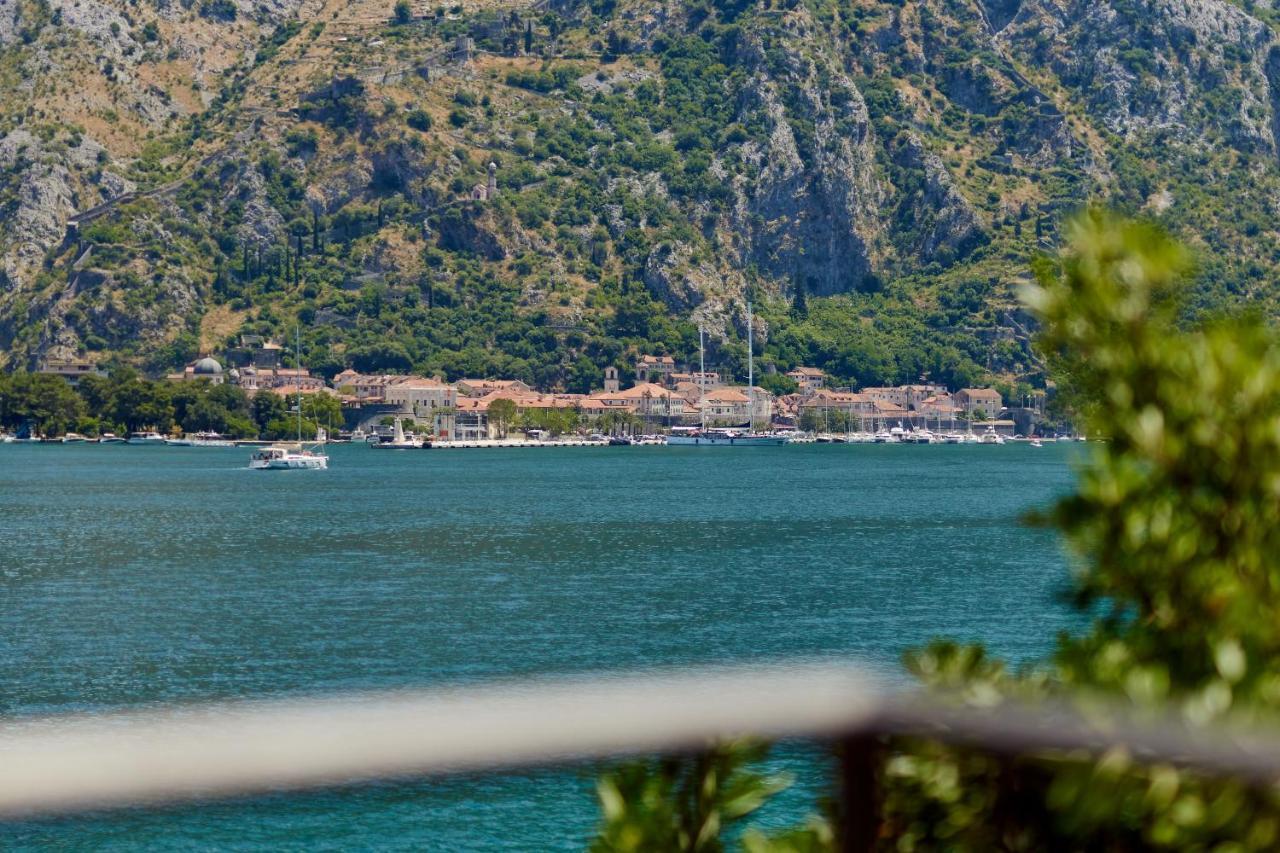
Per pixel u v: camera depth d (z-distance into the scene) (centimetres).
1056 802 2598
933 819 2720
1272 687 2794
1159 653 3052
